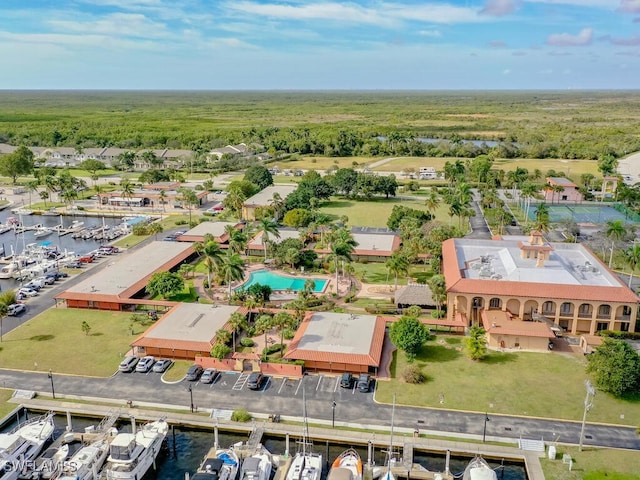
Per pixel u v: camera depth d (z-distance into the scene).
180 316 94.81
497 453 64.00
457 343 91.31
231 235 121.62
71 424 71.12
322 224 144.75
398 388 77.56
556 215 177.50
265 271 126.00
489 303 95.06
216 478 59.50
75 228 163.62
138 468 61.81
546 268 98.12
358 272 124.31
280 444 67.94
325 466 64.88
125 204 195.62
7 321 99.75
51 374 79.50
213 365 83.25
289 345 85.50
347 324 91.62
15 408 72.81
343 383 77.69
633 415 70.94
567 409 72.25
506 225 165.38
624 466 61.50
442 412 71.69
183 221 171.12
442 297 96.00
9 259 135.88
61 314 102.94
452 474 62.06
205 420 70.25
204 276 122.75
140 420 70.75
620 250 129.25
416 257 127.25
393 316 97.06
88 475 61.91
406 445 65.00
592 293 91.56
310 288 106.75
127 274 115.19
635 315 90.81
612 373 73.56
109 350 88.56
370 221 169.88
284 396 75.81
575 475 60.31
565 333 93.50
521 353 87.44
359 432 67.88
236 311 94.81
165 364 83.00
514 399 74.50
